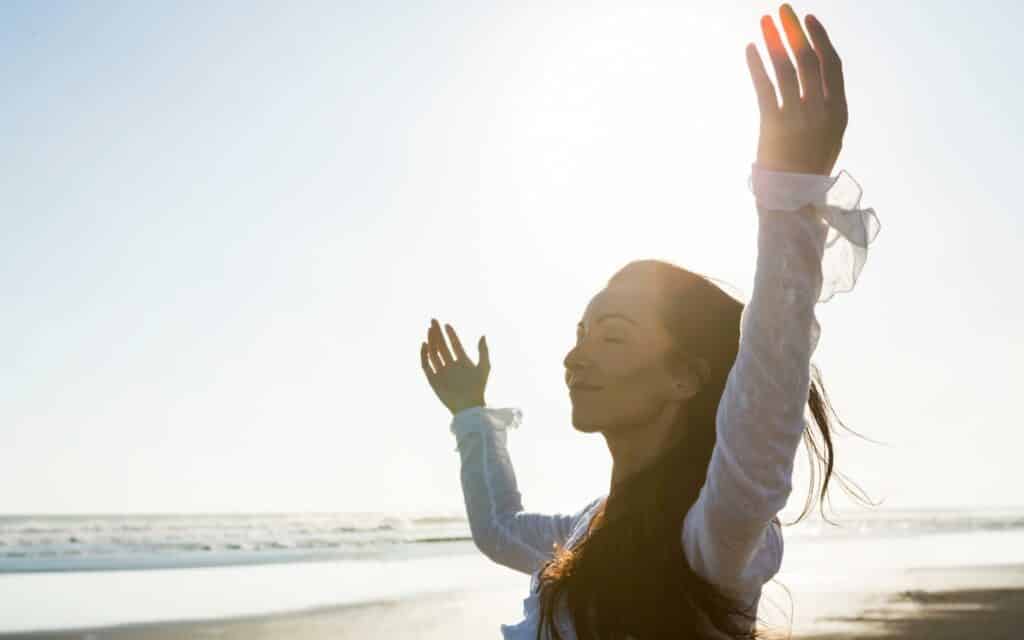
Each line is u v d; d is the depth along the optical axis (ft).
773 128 3.95
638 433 4.87
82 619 47.03
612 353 4.86
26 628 43.86
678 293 4.90
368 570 78.43
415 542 127.13
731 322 4.86
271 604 53.16
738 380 3.93
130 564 83.15
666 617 4.32
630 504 4.65
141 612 49.60
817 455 5.16
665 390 4.80
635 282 5.00
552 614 4.63
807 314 3.86
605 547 4.55
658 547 4.42
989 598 53.21
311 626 44.42
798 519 4.99
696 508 4.27
